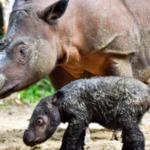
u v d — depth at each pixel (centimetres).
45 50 872
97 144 899
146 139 981
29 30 858
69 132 738
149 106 760
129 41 1009
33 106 1764
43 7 905
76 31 962
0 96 820
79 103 744
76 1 974
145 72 1071
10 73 819
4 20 2441
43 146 884
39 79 878
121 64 1005
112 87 748
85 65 1009
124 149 747
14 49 830
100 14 984
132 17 1030
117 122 747
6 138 991
